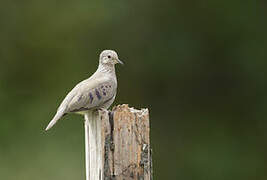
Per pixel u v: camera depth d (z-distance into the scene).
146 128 7.12
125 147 7.09
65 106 8.59
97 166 7.20
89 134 7.45
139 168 7.11
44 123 18.58
